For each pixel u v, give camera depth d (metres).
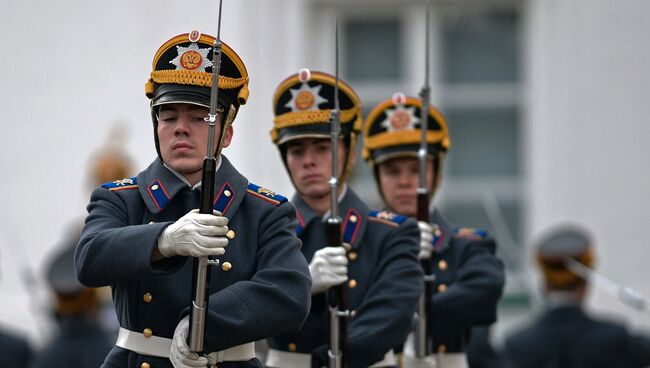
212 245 18.88
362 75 47.19
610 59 44.22
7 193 43.53
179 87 19.95
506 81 46.59
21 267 40.72
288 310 19.81
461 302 28.47
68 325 32.16
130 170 41.41
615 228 43.94
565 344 34.81
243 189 20.59
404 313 24.55
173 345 19.53
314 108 25.14
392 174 29.34
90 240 19.59
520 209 46.47
